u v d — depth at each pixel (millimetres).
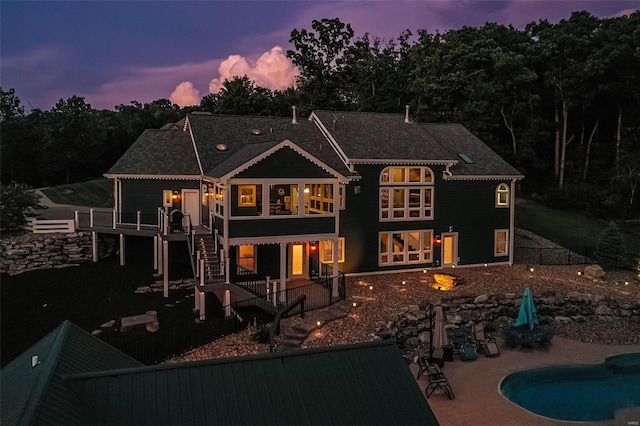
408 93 55469
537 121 49500
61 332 9812
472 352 19453
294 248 26703
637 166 45906
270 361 8602
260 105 53344
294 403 7934
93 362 9117
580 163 52375
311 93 58000
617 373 18562
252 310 21594
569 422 14422
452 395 16016
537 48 51562
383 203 29062
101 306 22297
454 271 30141
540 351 20438
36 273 27453
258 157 21859
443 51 51594
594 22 55531
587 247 36844
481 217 31562
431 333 18766
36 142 54719
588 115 55156
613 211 45562
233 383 8039
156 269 28109
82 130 58188
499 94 47719
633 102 52562
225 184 21438
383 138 30516
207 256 22828
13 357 16453
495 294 24547
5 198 31375
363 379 8648
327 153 28844
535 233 40375
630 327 23625
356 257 28406
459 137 34750
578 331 23016
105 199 47594
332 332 18922
